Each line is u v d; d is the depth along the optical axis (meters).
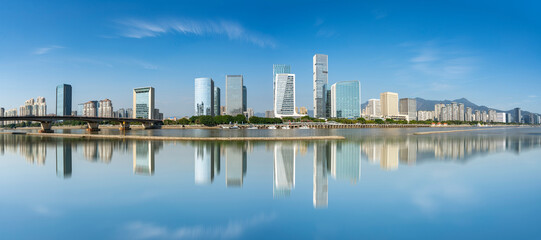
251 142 103.62
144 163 57.97
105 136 131.50
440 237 24.33
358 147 89.56
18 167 53.56
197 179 43.66
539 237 24.11
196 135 172.62
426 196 34.88
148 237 24.56
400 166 55.28
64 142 106.44
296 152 76.50
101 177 44.88
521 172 48.78
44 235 24.72
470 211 29.92
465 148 89.00
